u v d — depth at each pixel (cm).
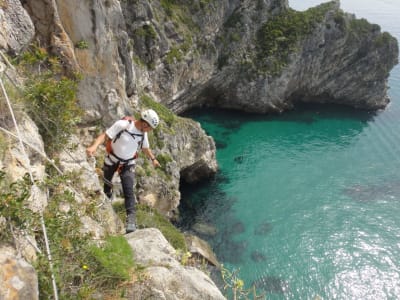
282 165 5047
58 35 1482
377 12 15838
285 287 3288
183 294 774
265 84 6178
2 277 502
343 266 3534
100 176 1300
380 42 6806
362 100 7006
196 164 4316
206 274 993
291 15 6544
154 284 750
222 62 5984
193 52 5316
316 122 6341
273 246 3712
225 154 5206
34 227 654
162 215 3362
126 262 783
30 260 606
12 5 1048
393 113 6850
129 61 2734
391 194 4562
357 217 4172
